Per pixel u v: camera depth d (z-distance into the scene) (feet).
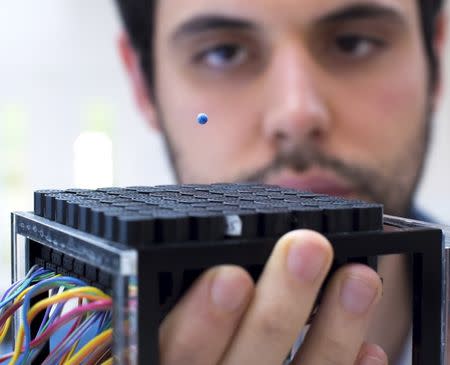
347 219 1.22
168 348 1.17
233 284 1.10
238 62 3.65
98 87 3.89
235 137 3.69
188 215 1.10
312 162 3.68
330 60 3.65
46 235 1.33
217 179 3.72
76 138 3.92
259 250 1.13
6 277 3.88
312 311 1.27
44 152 3.94
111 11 3.82
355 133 3.71
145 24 3.76
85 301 1.32
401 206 3.84
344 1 3.62
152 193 1.54
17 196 3.95
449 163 3.92
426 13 3.80
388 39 3.71
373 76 3.70
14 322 1.44
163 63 3.75
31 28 3.88
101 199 1.38
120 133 3.88
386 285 1.54
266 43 3.62
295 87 3.63
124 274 1.01
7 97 3.91
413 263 1.30
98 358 1.27
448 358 1.31
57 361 1.32
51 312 1.42
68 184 3.95
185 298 1.16
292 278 1.13
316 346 1.26
